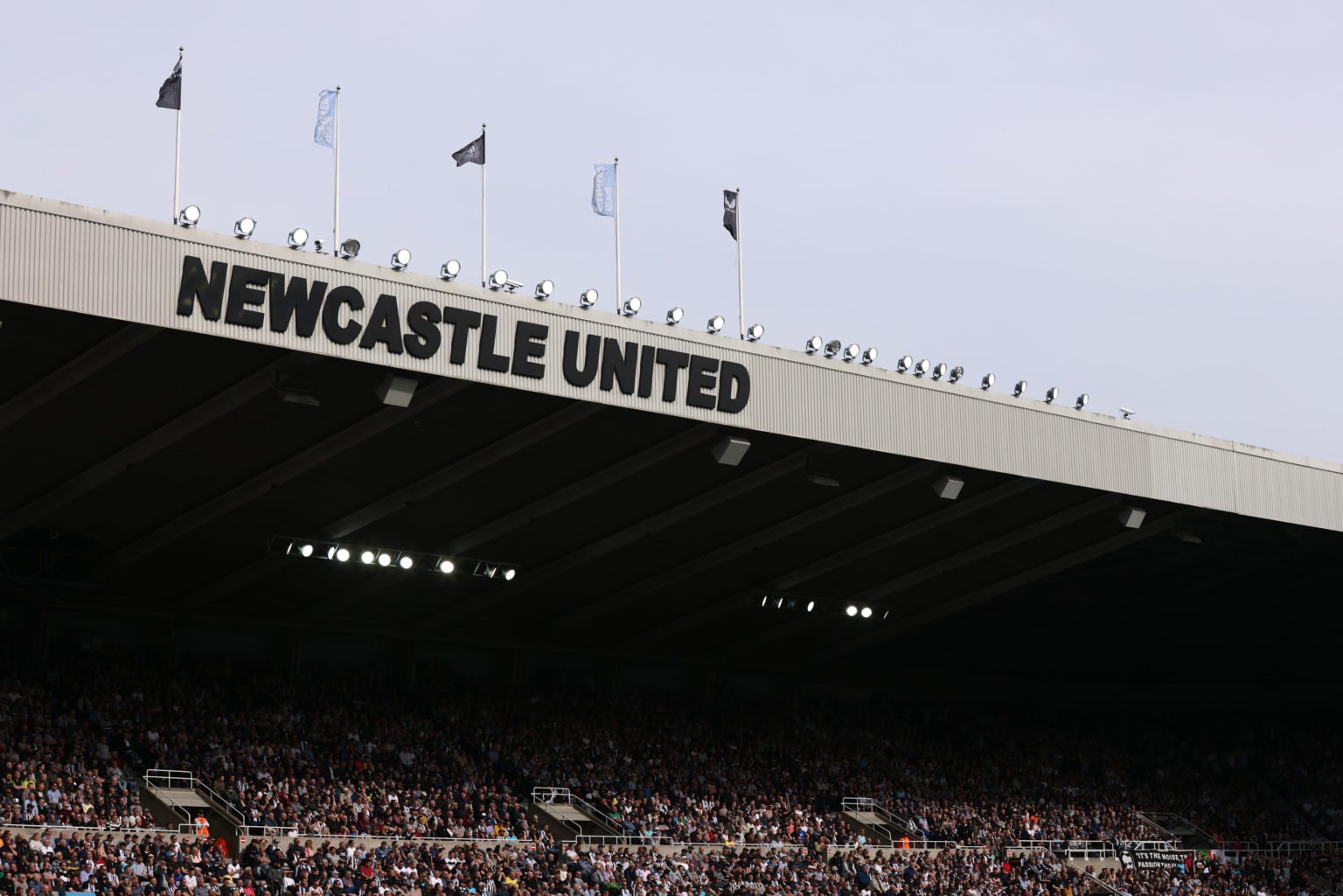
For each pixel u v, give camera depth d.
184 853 46.16
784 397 49.31
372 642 65.75
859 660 78.12
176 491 50.66
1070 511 59.97
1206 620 75.44
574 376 45.28
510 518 55.47
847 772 72.25
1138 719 85.56
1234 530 62.31
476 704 65.56
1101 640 78.06
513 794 60.50
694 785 65.69
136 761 52.12
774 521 58.81
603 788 62.72
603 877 53.62
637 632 68.94
